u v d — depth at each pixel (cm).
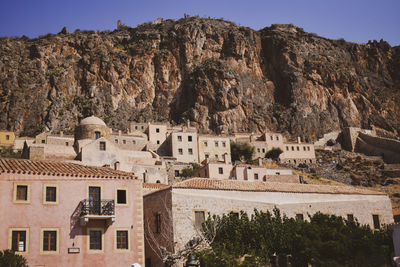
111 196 4184
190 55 19875
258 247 4075
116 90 18650
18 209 3781
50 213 3891
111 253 4009
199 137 12812
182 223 4453
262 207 4956
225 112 17688
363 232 4175
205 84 18038
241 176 8875
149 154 9431
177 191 4575
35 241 3762
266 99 19562
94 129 9888
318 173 12606
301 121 18312
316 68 19975
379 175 12850
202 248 4116
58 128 16925
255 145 14400
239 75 19450
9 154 12206
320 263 3788
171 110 18788
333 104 19425
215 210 4669
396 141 15825
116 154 8725
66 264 3819
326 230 4066
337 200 5494
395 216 6147
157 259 4522
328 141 17538
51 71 19100
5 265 3359
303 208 5225
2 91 18162
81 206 4025
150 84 19288
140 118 17925
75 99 18262
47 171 4019
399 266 3697
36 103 17862
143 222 4559
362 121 19438
